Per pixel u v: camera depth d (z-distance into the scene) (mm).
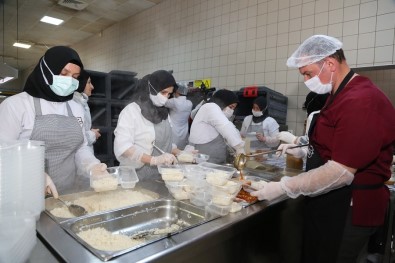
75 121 1486
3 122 1319
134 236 1029
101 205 1186
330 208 1285
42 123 1368
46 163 1408
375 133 1044
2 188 795
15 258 604
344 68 1254
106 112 3256
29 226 669
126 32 5992
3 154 792
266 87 3328
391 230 1702
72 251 747
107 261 703
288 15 3387
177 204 1216
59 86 1395
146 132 1758
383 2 2676
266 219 1253
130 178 1395
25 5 5055
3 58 9328
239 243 1108
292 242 1546
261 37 3660
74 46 7980
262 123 3246
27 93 1432
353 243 1248
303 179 1169
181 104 3441
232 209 1126
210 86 4270
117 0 4988
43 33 6824
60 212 1068
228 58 4047
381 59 2703
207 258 949
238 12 3912
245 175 1739
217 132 2361
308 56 1236
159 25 5188
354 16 2863
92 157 1492
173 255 790
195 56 4531
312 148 1386
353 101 1098
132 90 3432
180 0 4773
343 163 1075
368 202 1202
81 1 4914
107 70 6672
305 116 3295
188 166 1415
